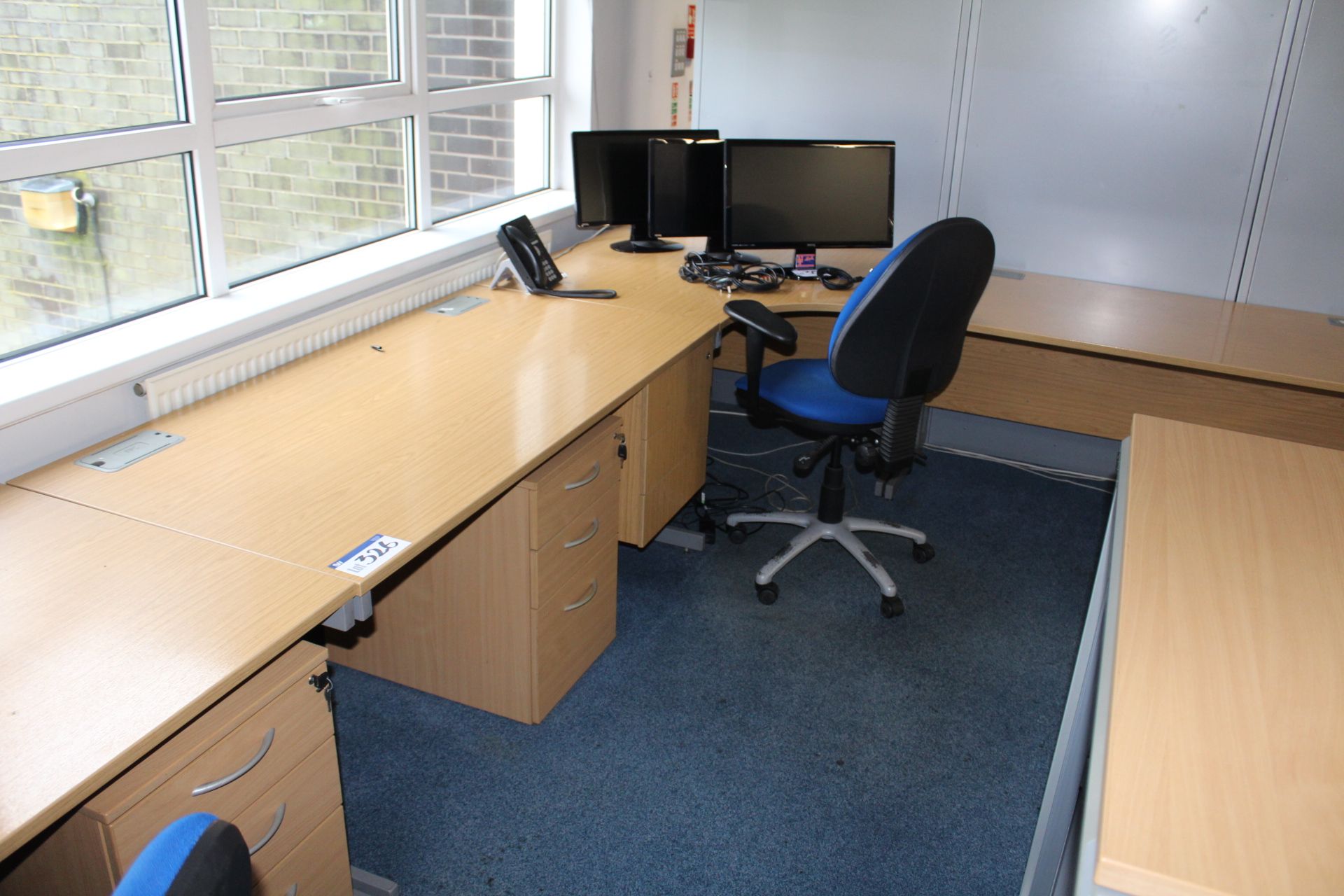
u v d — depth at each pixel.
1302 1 2.86
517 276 2.83
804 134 3.58
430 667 2.28
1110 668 1.20
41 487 1.69
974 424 3.75
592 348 2.43
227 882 0.67
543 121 3.65
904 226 3.56
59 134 1.93
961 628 2.70
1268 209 3.08
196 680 1.22
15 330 1.97
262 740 1.39
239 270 2.50
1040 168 3.31
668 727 2.26
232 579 1.43
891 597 2.70
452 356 2.36
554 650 2.21
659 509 2.61
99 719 1.15
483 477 1.76
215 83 2.41
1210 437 1.89
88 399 1.83
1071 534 3.23
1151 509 1.59
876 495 3.42
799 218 3.08
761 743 2.23
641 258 3.30
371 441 1.89
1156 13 3.02
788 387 2.71
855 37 3.40
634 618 2.66
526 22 3.52
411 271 2.70
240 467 1.77
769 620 2.69
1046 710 2.39
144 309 2.21
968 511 3.35
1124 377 3.24
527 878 1.85
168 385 1.98
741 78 3.59
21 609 1.34
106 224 2.13
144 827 1.23
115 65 2.06
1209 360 2.57
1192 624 1.27
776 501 3.32
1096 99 3.17
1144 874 0.87
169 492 1.68
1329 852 0.90
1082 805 1.63
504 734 2.21
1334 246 3.04
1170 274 3.26
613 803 2.04
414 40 2.79
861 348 2.42
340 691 2.33
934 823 2.03
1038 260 3.43
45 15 1.95
